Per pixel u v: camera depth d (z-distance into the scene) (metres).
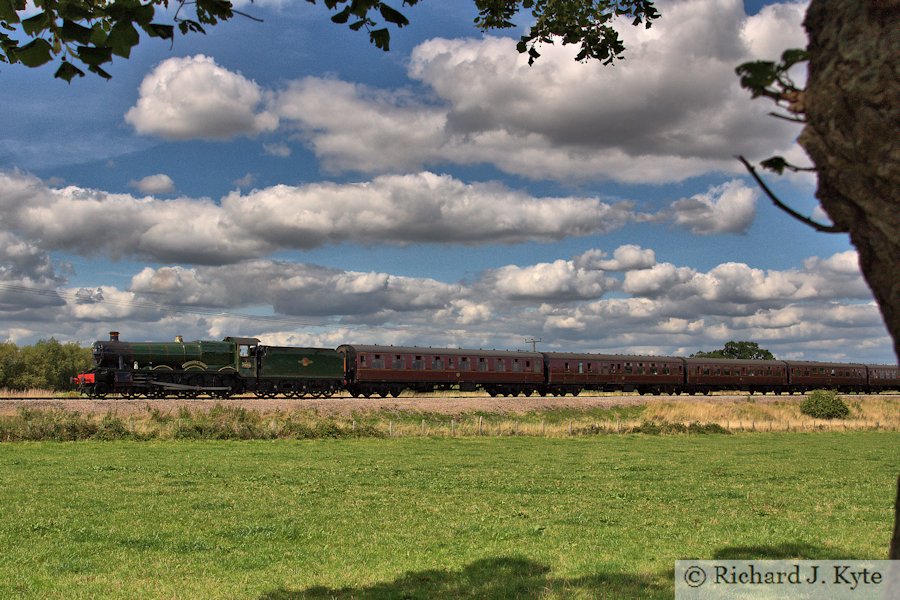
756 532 15.14
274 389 52.91
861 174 3.54
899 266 3.41
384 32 5.96
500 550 13.44
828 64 3.69
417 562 12.48
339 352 57.72
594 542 14.12
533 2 9.41
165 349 48.22
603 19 9.36
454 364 60.03
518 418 52.53
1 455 29.55
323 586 10.78
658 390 72.94
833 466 29.47
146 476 23.80
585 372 66.44
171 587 10.73
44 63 5.45
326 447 35.12
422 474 25.25
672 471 26.98
